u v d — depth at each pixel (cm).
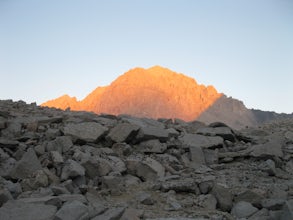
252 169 786
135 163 741
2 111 952
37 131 868
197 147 852
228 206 593
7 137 827
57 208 516
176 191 657
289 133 1076
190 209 587
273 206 558
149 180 721
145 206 591
